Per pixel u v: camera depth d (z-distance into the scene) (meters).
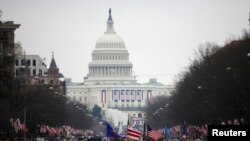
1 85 182.25
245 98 185.38
